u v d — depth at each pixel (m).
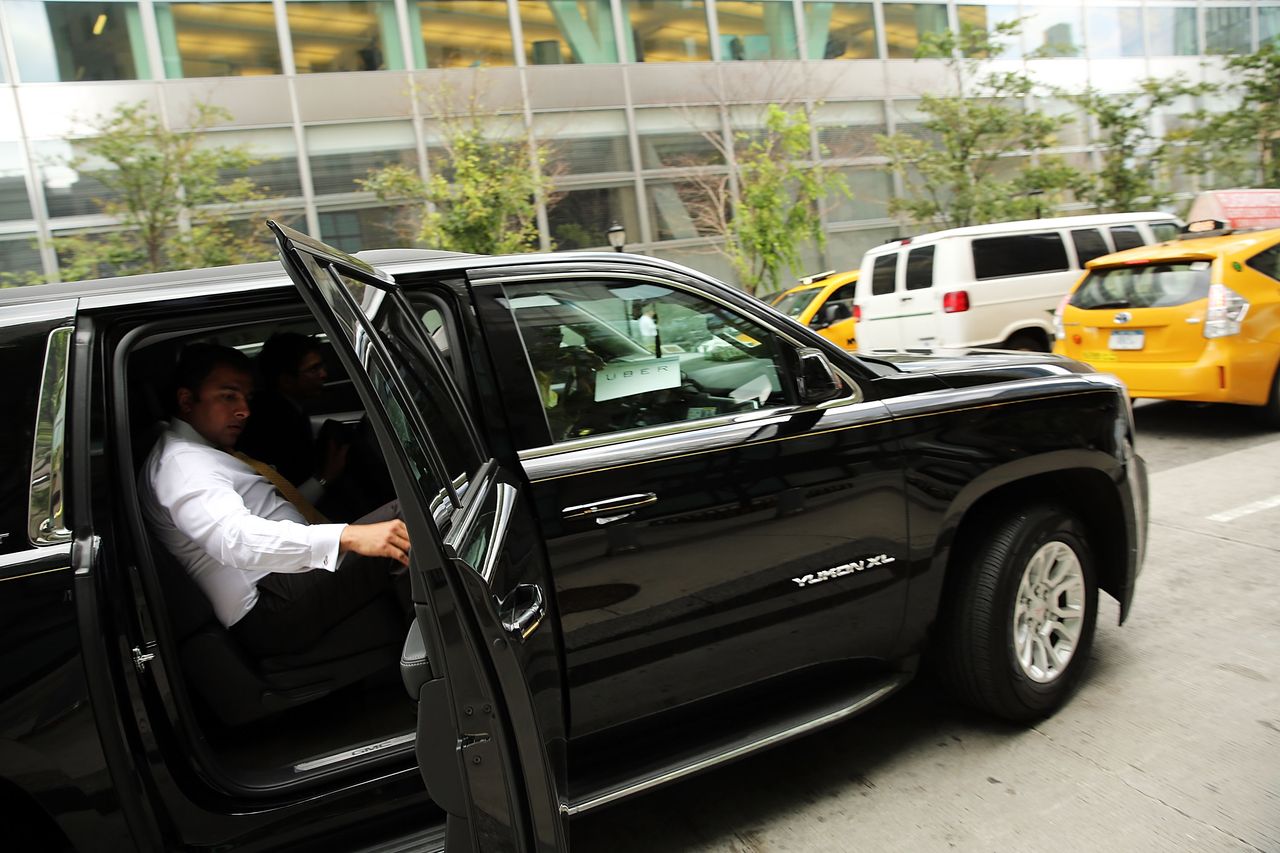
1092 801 2.74
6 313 2.02
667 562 2.47
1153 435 7.82
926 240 9.98
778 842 2.71
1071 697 3.39
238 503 2.34
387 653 2.60
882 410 2.85
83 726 1.85
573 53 18.27
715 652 2.58
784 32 20.19
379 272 2.25
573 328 2.56
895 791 2.90
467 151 15.59
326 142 16.31
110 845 1.92
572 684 2.36
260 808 2.14
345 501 3.26
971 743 3.13
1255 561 4.62
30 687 1.82
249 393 2.66
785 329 2.83
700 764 2.52
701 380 2.69
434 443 1.87
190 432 2.53
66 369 1.98
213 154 13.95
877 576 2.82
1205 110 20.36
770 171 17.11
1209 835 2.53
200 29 15.52
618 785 2.43
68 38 14.58
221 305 2.17
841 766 3.08
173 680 2.07
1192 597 4.25
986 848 2.58
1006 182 19.00
